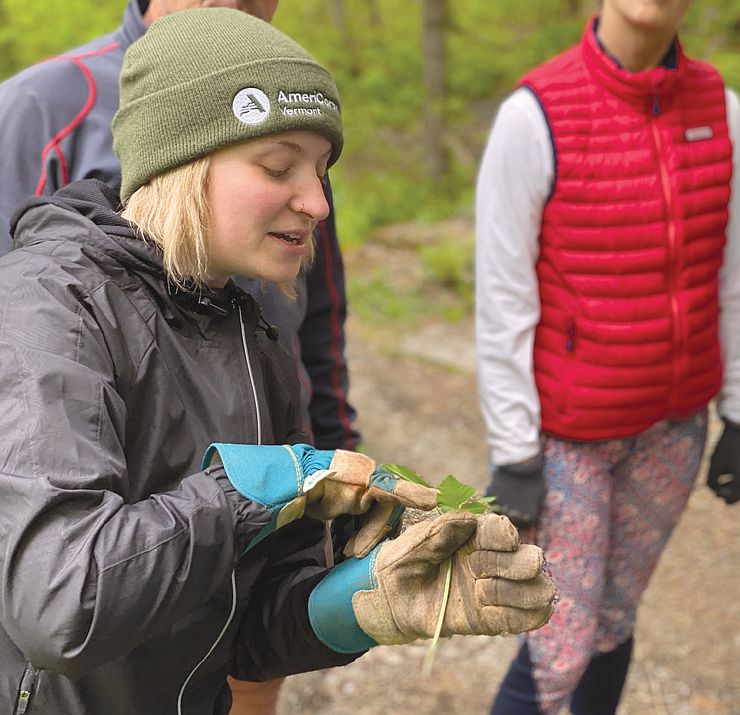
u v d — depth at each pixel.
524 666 2.28
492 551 1.11
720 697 2.92
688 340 2.15
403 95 12.76
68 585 0.96
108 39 1.94
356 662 3.08
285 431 1.44
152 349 1.17
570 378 2.15
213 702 1.40
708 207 2.13
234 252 1.20
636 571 2.36
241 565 1.33
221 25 1.18
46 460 1.00
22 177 1.79
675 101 2.09
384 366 5.54
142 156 1.18
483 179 2.17
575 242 2.10
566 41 12.00
